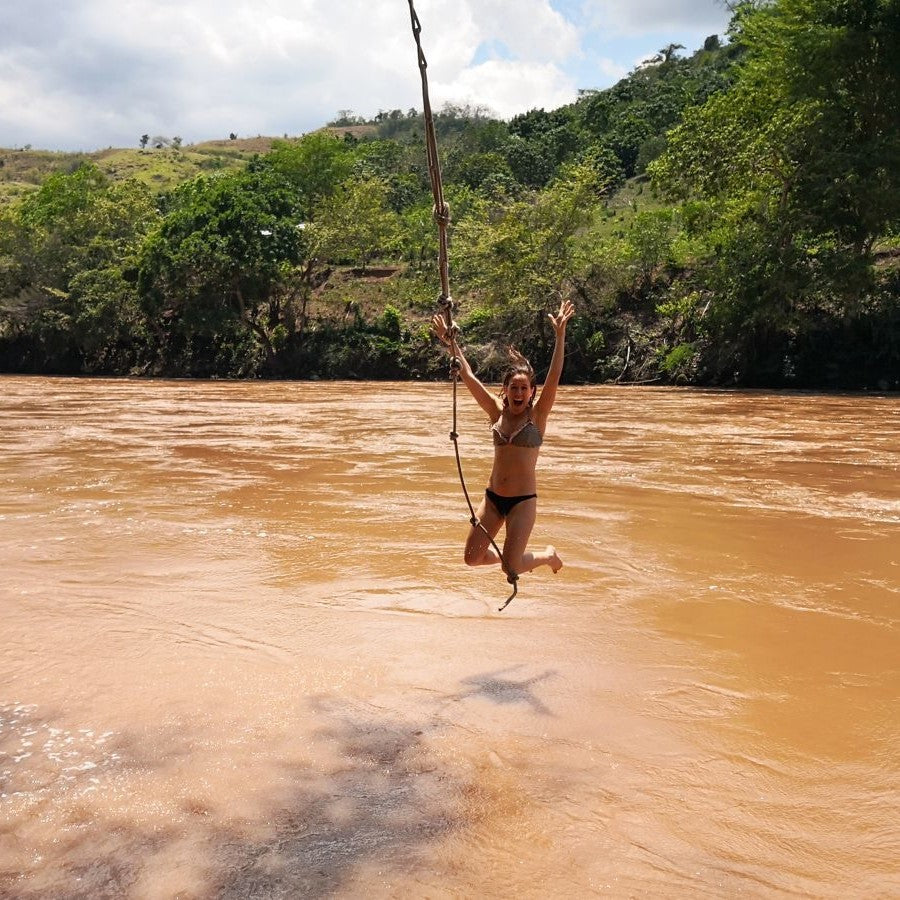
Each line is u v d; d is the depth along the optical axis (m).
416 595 7.16
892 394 34.38
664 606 6.91
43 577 7.64
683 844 3.67
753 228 37.59
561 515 10.34
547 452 16.00
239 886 3.34
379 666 5.61
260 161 77.88
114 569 7.91
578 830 3.75
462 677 5.45
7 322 59.75
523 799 3.99
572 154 80.69
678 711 4.98
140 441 17.81
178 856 3.53
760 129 36.59
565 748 4.50
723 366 40.62
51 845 3.60
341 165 64.81
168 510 10.55
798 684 5.39
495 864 3.50
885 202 34.22
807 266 36.81
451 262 51.28
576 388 39.31
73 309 56.09
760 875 3.47
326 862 3.49
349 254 55.16
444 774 4.21
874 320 38.72
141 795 3.99
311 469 13.87
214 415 24.50
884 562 8.25
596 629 6.36
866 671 5.60
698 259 42.69
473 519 5.87
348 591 7.26
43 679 5.35
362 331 52.06
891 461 14.88
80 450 16.30
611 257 46.78
